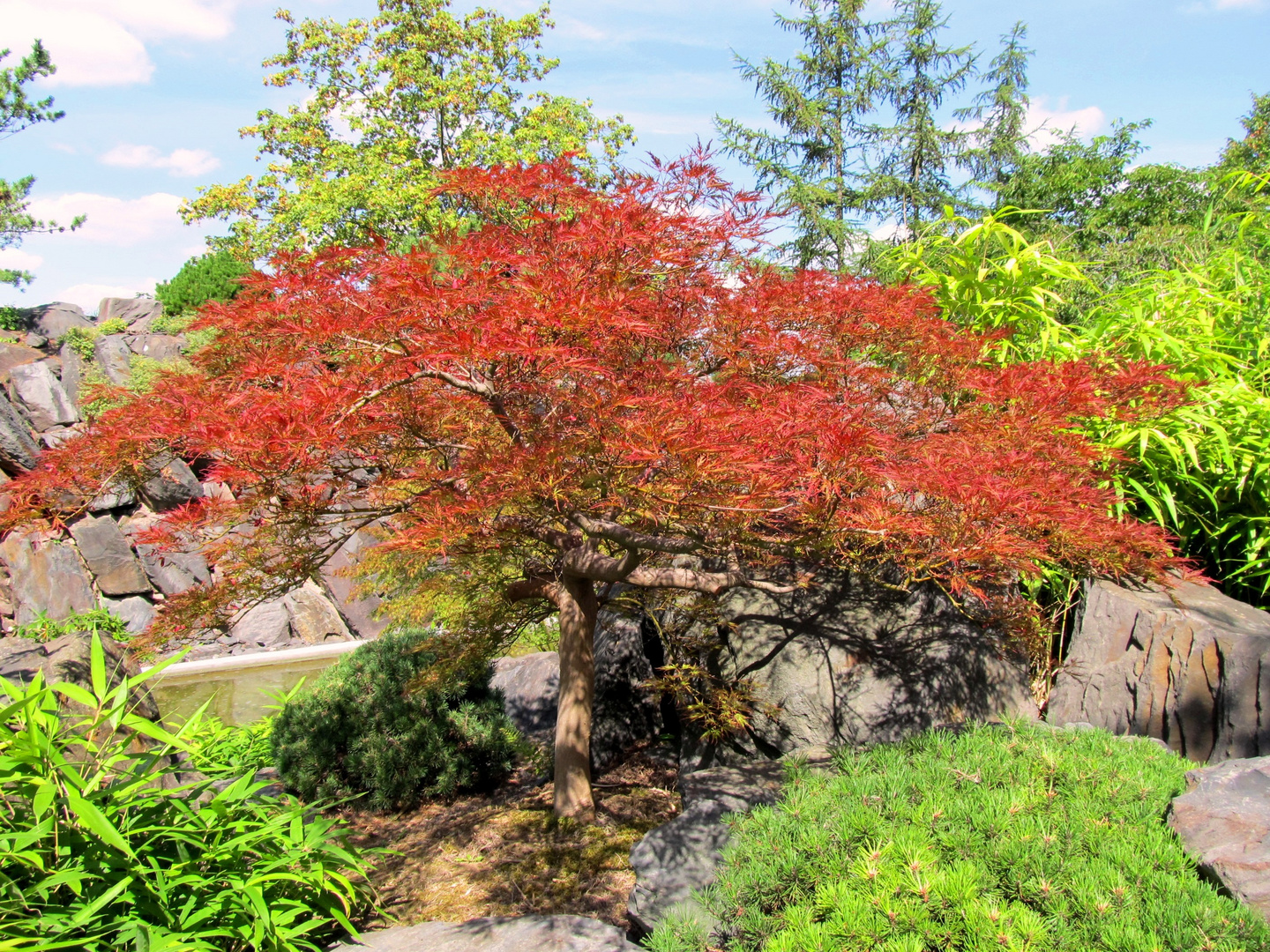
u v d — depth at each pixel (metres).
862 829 2.92
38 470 3.65
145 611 12.90
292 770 5.79
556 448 3.28
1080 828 2.89
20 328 19.98
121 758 3.55
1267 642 4.08
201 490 13.66
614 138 22.11
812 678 5.39
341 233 18.91
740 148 18.02
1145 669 4.51
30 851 2.90
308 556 3.93
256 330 3.62
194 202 19.91
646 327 3.18
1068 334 6.21
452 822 5.54
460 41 21.39
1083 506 4.08
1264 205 7.04
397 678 6.17
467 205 4.23
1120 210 18.31
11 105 19.27
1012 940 2.33
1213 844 2.74
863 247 17.34
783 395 3.61
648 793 5.75
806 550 4.61
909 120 18.17
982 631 5.21
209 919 3.13
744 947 2.85
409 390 3.51
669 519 3.68
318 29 20.81
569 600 5.38
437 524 3.29
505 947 3.35
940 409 4.78
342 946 3.53
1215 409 5.34
